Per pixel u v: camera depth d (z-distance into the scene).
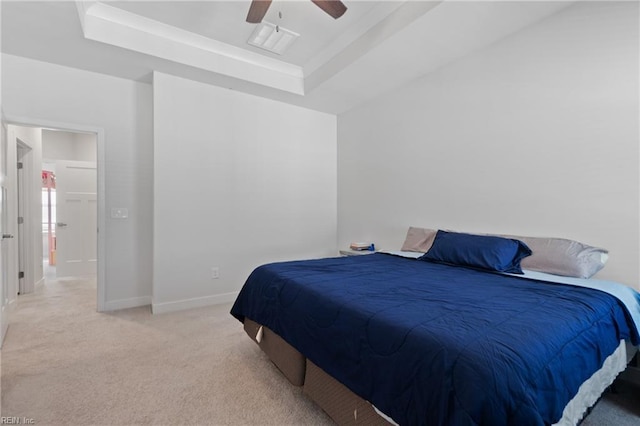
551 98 2.26
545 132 2.29
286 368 1.82
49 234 6.10
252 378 1.94
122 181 3.25
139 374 1.96
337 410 1.44
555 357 1.03
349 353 1.33
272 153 3.89
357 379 1.26
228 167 3.55
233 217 3.59
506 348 0.99
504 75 2.53
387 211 3.69
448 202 2.99
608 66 1.99
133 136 3.30
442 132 3.04
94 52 2.71
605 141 2.00
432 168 3.15
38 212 4.08
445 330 1.11
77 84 3.02
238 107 3.61
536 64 2.33
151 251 3.39
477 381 0.90
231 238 3.58
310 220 4.24
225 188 3.53
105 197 3.17
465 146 2.84
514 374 0.91
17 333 2.57
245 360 2.16
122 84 3.24
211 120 3.42
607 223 2.00
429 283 1.80
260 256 3.80
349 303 1.46
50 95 2.90
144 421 1.54
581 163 2.11
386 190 3.70
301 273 2.06
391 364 1.13
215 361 2.14
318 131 4.31
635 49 1.88
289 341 1.72
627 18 1.91
